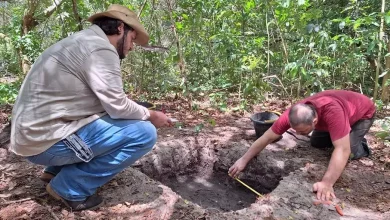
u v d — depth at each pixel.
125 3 6.10
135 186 3.07
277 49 6.04
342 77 5.95
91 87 2.47
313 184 3.18
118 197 2.91
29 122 2.49
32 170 3.33
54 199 2.87
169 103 5.66
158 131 4.41
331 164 3.05
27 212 2.69
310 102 3.20
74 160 2.65
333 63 5.18
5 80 8.08
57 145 2.55
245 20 5.86
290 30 5.61
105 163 2.68
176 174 4.01
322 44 5.22
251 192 3.86
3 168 3.36
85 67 2.46
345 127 3.05
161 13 6.32
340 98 3.29
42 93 2.50
